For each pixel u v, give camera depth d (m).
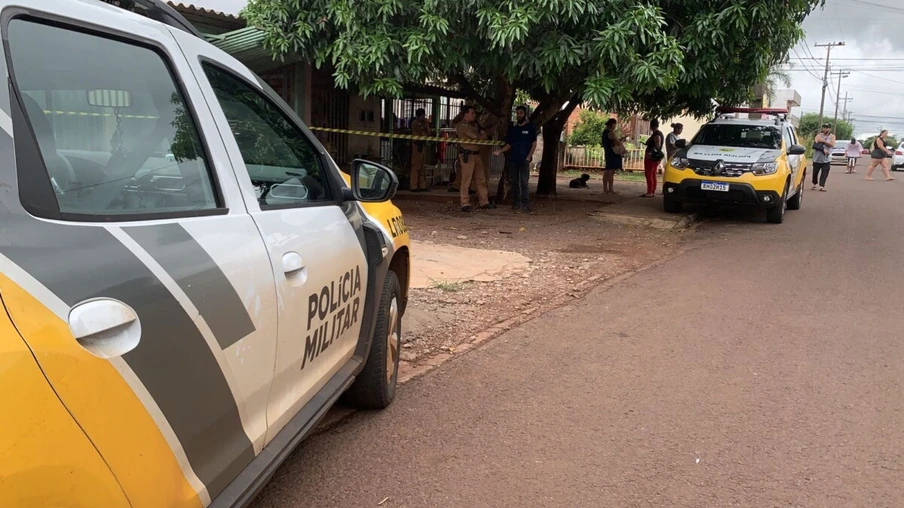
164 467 1.81
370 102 15.84
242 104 2.76
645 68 9.12
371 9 9.91
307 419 2.75
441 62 10.54
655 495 3.26
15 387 1.39
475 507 3.15
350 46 9.84
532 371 4.87
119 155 2.03
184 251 2.00
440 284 7.20
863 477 3.43
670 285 7.55
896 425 4.02
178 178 2.20
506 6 9.41
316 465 3.51
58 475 1.46
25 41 1.76
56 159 1.79
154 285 1.82
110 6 2.18
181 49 2.38
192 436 1.95
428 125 15.27
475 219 11.77
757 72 11.32
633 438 3.84
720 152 12.26
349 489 3.29
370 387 3.98
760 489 3.31
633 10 9.28
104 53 2.02
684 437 3.85
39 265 1.54
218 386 2.08
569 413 4.16
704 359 5.13
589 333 5.78
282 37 9.98
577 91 11.17
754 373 4.84
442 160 17.80
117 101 2.06
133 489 1.68
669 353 5.27
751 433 3.90
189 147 2.29
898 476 3.44
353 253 3.37
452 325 5.94
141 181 2.07
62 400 1.49
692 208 14.12
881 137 24.86
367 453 3.64
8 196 1.56
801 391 4.52
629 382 4.67
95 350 1.60
